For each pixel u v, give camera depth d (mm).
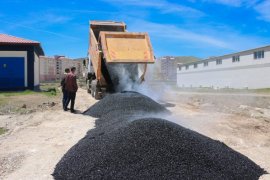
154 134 6305
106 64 16516
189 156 5941
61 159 6773
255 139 9125
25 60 25078
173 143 6137
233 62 46406
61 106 15383
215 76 51938
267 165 6832
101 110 12195
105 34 16172
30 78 25250
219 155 6273
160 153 5910
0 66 24703
